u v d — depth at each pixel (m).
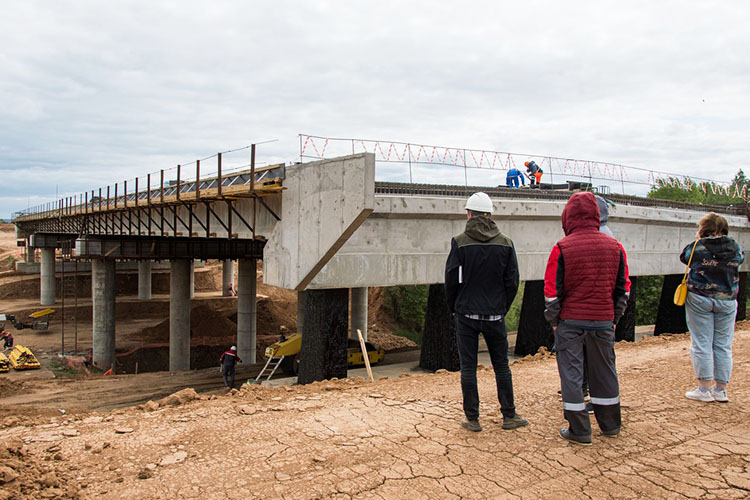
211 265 76.75
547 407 6.50
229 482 4.35
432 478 4.45
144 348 38.25
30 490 4.19
